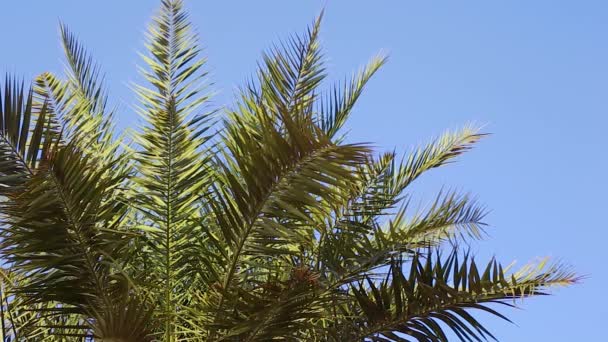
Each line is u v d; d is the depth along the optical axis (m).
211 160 7.45
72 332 7.86
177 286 7.73
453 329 6.77
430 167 8.82
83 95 9.23
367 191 8.18
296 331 6.96
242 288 6.66
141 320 5.94
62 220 6.41
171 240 7.30
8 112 6.19
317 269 7.40
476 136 8.91
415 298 6.90
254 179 6.14
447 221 8.18
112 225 7.00
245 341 6.82
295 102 8.11
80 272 6.72
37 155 6.23
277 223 6.33
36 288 6.81
